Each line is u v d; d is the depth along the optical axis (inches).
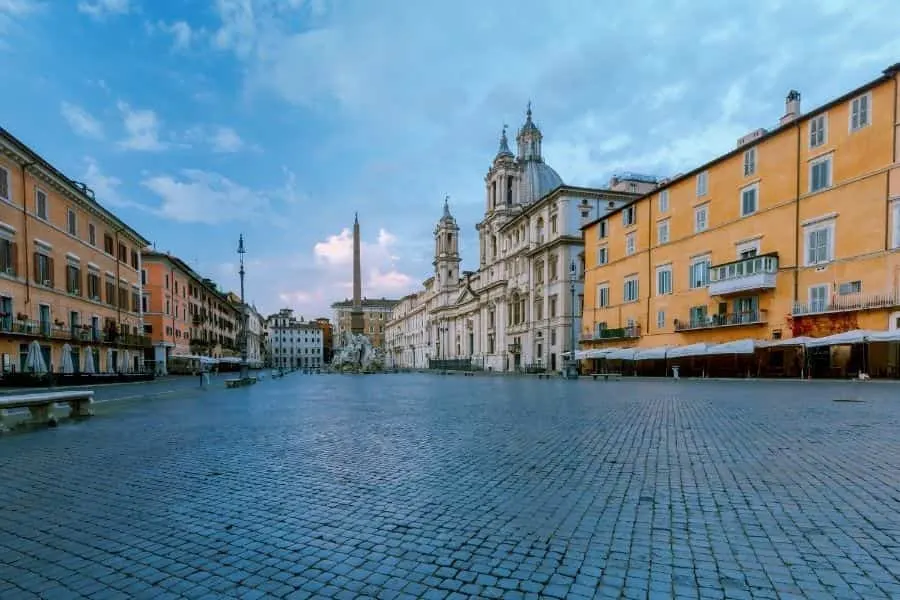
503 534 180.2
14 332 1187.9
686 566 150.9
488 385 1229.7
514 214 3006.9
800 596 132.0
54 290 1395.2
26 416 562.3
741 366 1424.7
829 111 1210.0
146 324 2293.3
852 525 181.5
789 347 1262.3
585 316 2122.3
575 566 152.7
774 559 154.6
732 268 1408.7
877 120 1111.6
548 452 318.3
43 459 322.3
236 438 400.5
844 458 284.5
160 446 366.0
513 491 232.7
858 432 370.0
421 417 529.0
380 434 411.2
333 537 181.8
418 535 181.5
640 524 186.2
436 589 140.9
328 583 146.4
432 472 272.7
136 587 146.2
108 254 1748.3
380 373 2655.0
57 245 1414.9
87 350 1520.7
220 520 201.9
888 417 451.5
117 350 1785.2
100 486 254.4
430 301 4552.2
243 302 1384.1
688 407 574.2
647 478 249.3
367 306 6904.5
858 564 150.3
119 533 189.2
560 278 2244.1
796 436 356.8
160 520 202.8
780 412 502.3
